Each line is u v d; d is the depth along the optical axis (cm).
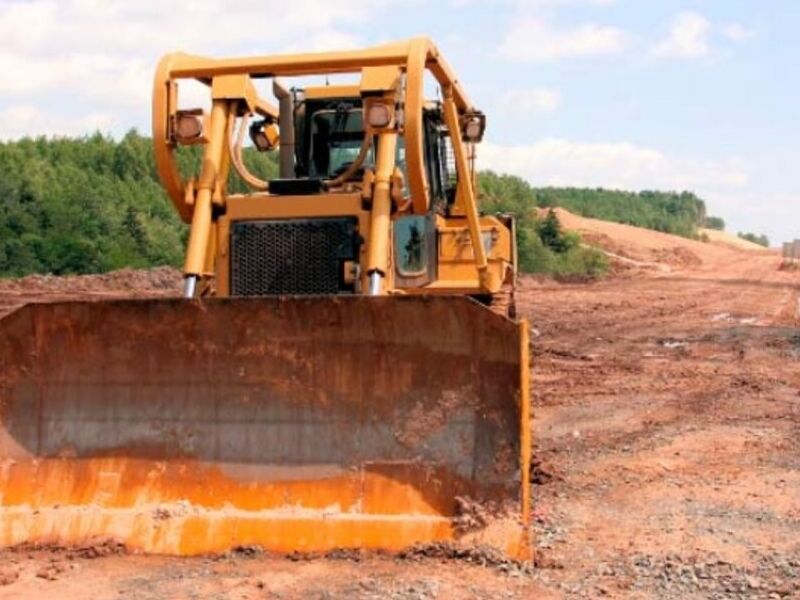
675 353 1728
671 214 13925
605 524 720
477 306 624
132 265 3819
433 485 633
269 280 820
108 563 616
